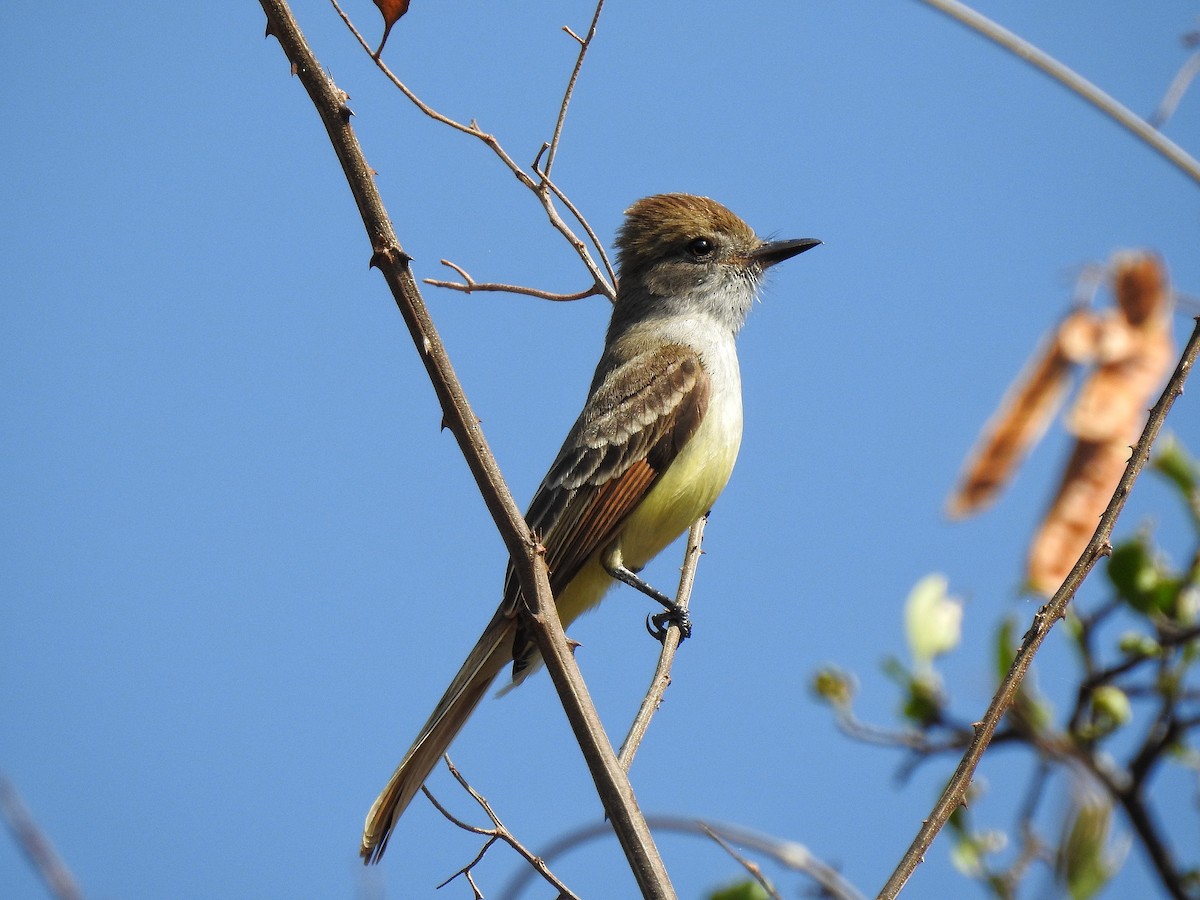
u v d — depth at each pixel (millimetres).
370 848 9242
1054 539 9617
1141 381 9531
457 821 7641
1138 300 9656
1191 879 9367
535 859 7621
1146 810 9492
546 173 9711
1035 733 9695
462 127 9391
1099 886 9125
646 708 8586
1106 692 9609
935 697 10039
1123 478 6824
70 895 7645
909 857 6422
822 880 9102
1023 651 6676
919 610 10203
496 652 10031
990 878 9484
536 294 9594
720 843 8742
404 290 7027
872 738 10055
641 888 6812
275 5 6918
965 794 6543
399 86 9133
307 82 6934
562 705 7207
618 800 6992
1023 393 9797
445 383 7109
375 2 7812
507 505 7227
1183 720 9438
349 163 6969
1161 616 9609
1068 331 9727
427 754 9758
